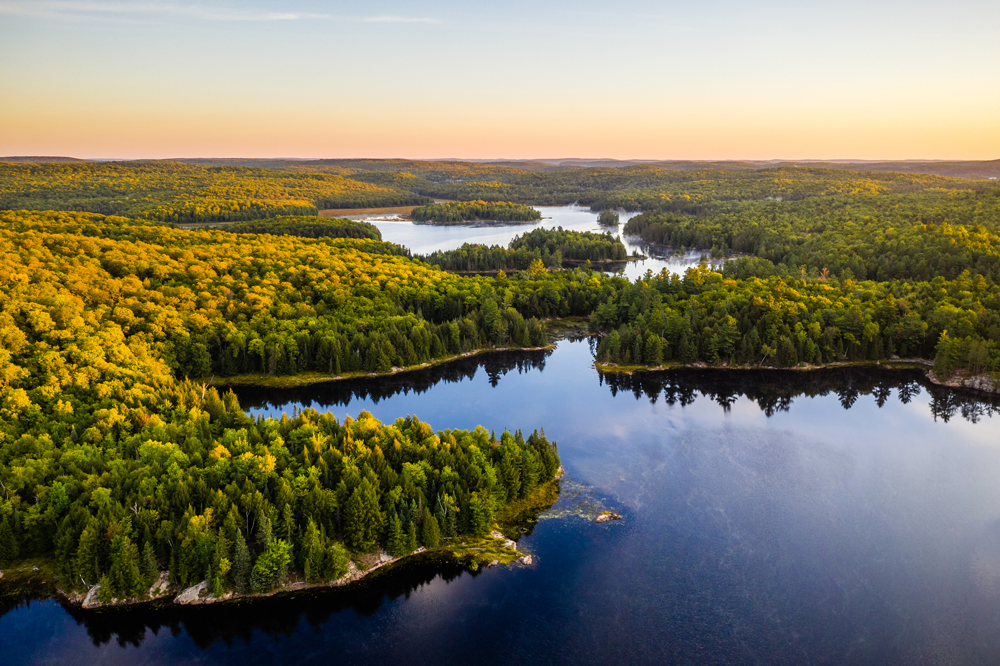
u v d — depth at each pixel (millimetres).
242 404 178750
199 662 88062
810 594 99562
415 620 94812
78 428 126812
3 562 100688
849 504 124812
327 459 115375
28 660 87062
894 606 96875
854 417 169250
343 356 199875
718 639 90875
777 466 140375
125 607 93875
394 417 168750
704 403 179875
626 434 157500
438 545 109750
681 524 117750
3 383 133000
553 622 94250
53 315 165125
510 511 121438
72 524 99312
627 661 87438
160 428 124562
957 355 193125
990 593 99562
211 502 102125
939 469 139250
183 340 187250
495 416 170000
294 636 92312
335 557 98688
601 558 108062
